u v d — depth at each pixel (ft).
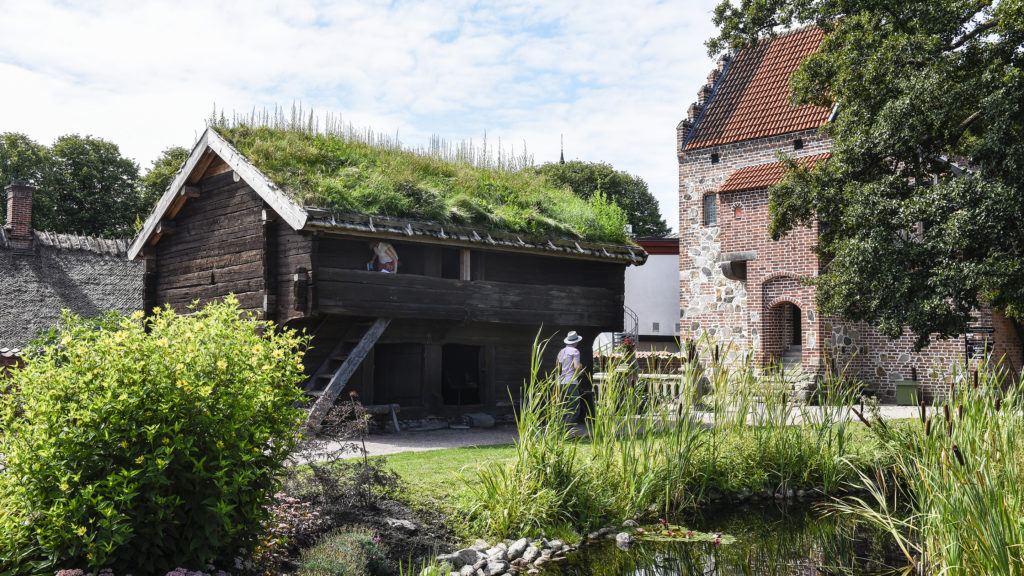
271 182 38.88
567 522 24.34
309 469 22.65
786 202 51.90
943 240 40.96
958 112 43.29
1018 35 42.57
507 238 44.06
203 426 15.83
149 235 48.70
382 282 40.57
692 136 85.87
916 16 46.96
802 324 69.92
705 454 29.91
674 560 22.34
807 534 25.44
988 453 18.56
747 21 57.67
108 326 17.22
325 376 40.78
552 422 25.91
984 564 16.29
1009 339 69.00
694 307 83.87
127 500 14.57
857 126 48.34
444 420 46.16
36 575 14.19
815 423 32.94
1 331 74.08
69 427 14.80
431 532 21.61
